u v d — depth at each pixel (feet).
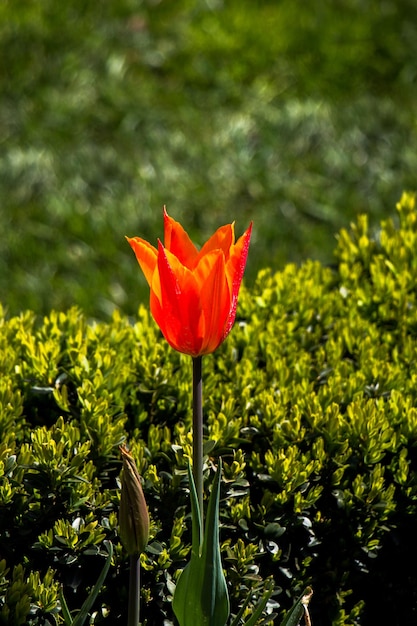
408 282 15.74
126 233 25.49
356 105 30.12
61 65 30.07
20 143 27.76
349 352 14.74
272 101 30.04
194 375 9.77
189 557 11.51
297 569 11.82
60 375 13.10
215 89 30.37
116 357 13.52
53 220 25.76
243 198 27.25
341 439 12.09
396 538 12.13
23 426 12.61
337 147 28.73
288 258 25.20
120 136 28.37
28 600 10.41
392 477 12.53
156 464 12.14
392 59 31.96
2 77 29.71
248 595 10.52
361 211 26.76
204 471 11.58
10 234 25.18
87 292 23.44
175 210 26.37
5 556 11.41
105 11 32.37
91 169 27.35
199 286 9.23
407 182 27.66
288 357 14.07
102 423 11.82
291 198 27.02
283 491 11.48
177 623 11.32
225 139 28.66
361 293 15.58
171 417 13.08
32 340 13.43
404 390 13.23
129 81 30.14
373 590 12.65
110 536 11.23
